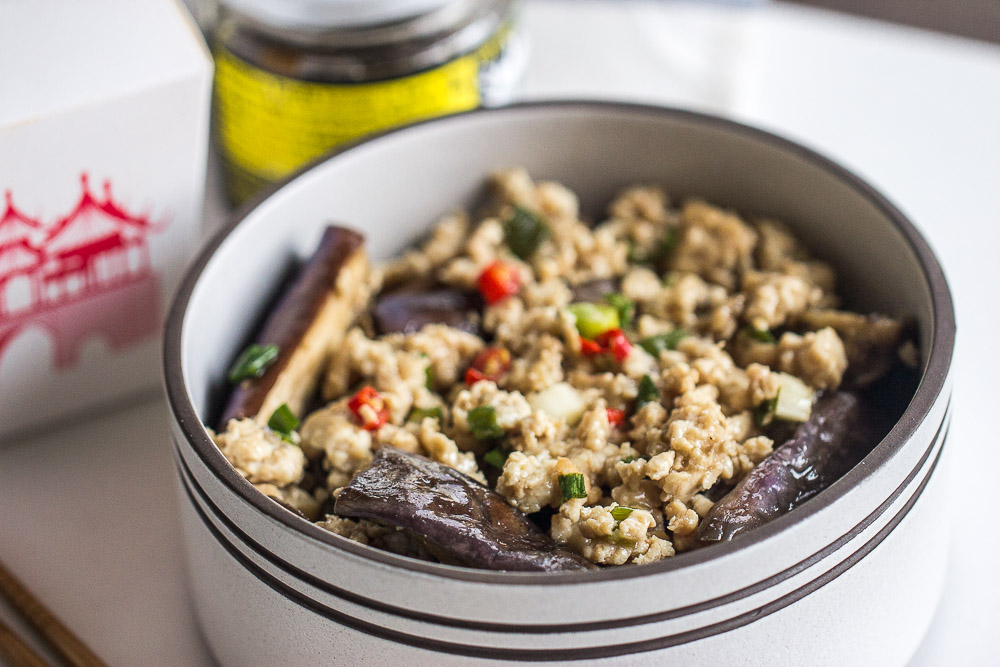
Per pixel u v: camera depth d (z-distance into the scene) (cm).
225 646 36
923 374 34
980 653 37
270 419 37
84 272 40
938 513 35
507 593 31
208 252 37
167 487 41
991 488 40
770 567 32
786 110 50
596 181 43
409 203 42
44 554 39
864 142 49
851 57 52
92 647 38
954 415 42
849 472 32
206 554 35
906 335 37
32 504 40
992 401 42
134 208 40
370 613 32
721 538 34
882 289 39
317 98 44
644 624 31
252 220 39
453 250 42
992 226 47
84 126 38
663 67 52
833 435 36
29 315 40
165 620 38
